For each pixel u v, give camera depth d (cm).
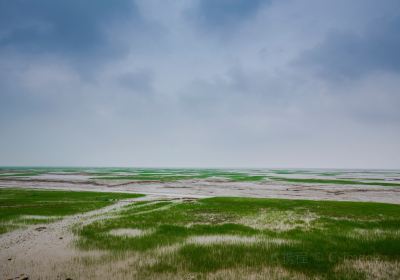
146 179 10075
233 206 3584
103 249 1666
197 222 2545
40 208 3278
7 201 3916
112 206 3578
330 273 1266
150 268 1336
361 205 3616
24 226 2316
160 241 1853
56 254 1566
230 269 1320
